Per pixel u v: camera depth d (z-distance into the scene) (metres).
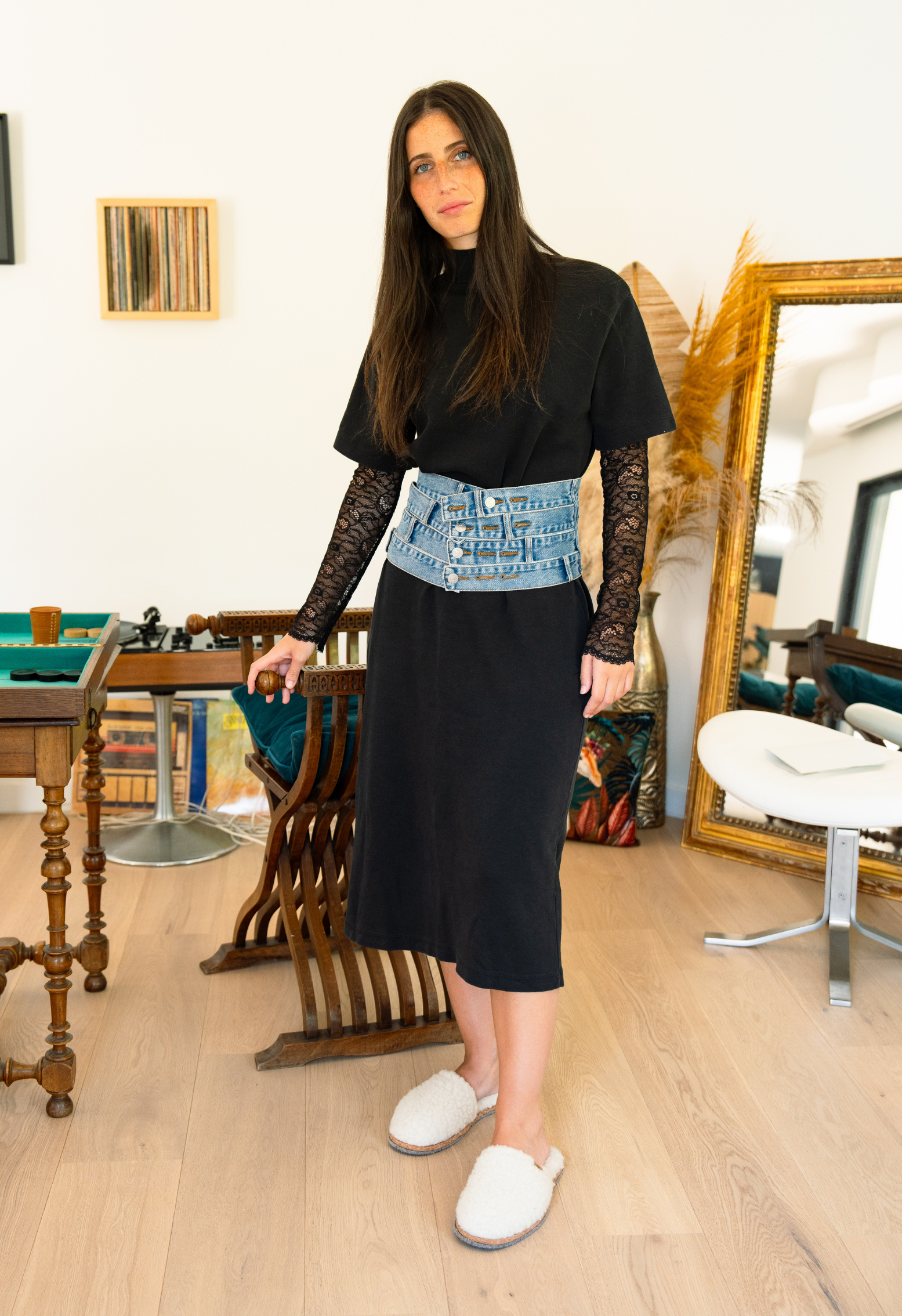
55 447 3.35
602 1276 1.54
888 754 2.56
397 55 3.25
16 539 3.39
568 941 2.64
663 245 3.39
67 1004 2.27
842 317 3.02
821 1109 1.96
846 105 3.17
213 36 3.18
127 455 3.38
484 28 3.26
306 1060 2.06
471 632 1.55
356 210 3.32
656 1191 1.72
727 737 2.70
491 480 1.53
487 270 1.47
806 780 2.40
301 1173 1.74
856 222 3.21
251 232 3.30
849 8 3.12
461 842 1.59
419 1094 1.84
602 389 1.54
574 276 1.53
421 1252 1.58
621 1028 2.22
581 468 1.59
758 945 2.64
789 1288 1.52
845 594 3.04
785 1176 1.76
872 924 2.79
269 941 2.52
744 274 3.11
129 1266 1.53
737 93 3.26
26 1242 1.57
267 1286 1.50
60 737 1.77
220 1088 1.98
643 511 1.57
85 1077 2.00
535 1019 1.63
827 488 3.07
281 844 2.24
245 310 3.34
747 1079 2.05
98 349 3.30
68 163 3.19
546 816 1.56
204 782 3.45
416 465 1.71
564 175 3.36
